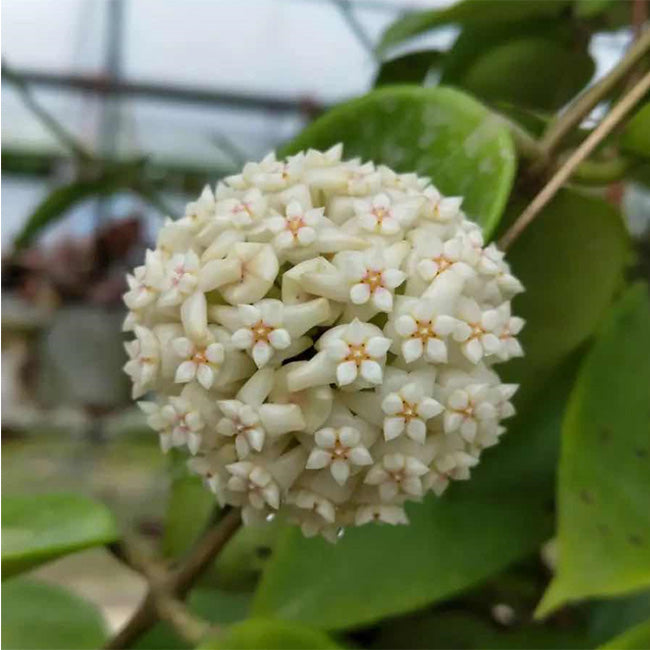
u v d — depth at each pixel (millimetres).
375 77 198
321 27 422
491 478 147
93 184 235
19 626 159
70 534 126
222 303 109
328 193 115
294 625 118
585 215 147
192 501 159
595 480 126
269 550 166
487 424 110
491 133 132
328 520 110
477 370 109
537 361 151
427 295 104
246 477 107
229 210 112
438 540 142
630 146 143
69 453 313
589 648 151
